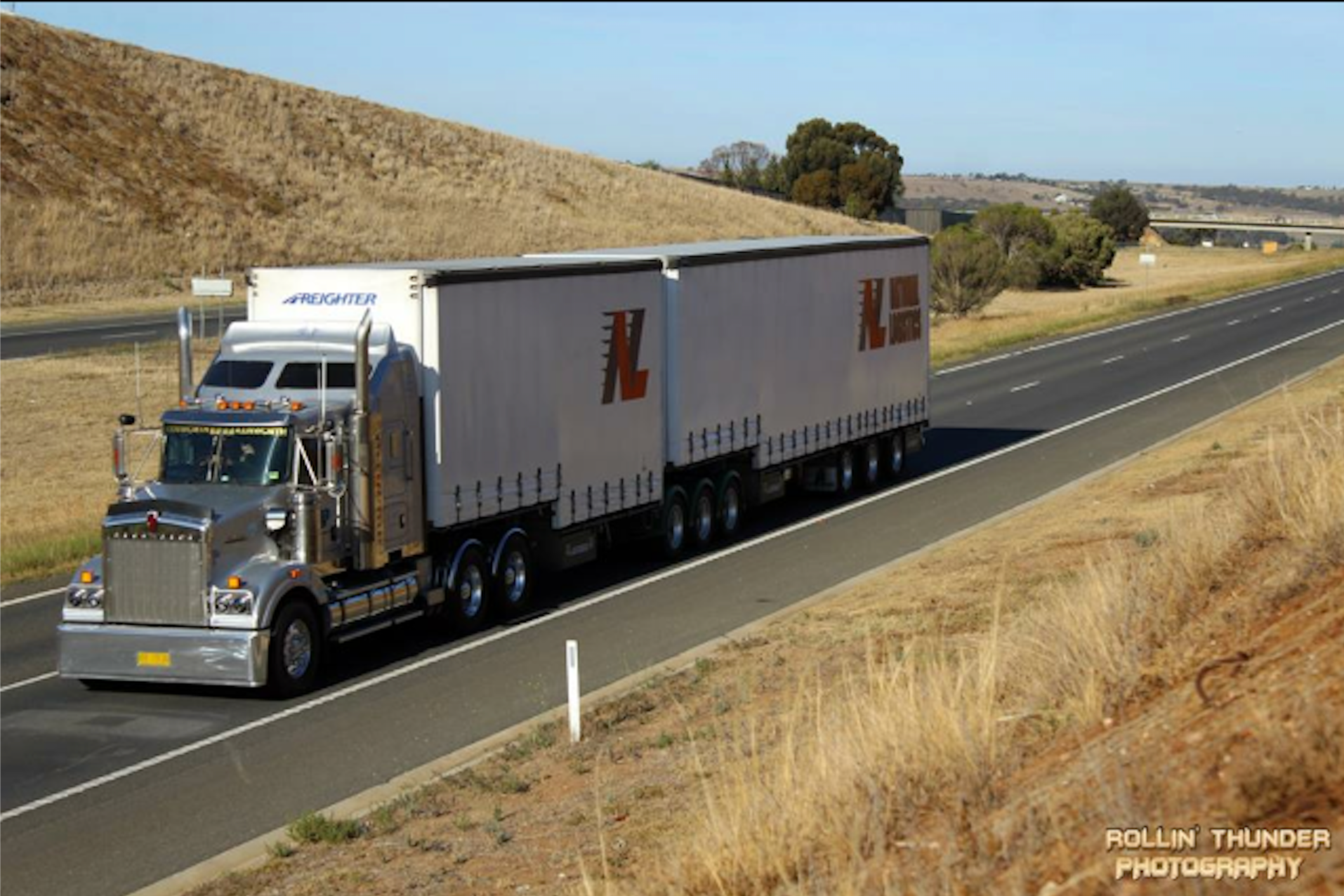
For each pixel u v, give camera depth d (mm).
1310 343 59656
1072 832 7922
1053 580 19609
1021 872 7598
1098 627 11602
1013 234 114500
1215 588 12445
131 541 18516
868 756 9898
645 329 25250
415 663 20125
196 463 19500
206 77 110000
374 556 20031
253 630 18188
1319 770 7492
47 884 12820
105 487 34625
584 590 24125
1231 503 14695
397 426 20562
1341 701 8086
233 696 18828
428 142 121938
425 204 107875
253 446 19359
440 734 16781
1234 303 85000
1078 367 55625
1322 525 12141
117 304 73938
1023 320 77062
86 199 85125
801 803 9633
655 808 12766
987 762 9711
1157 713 9617
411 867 12188
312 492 19281
